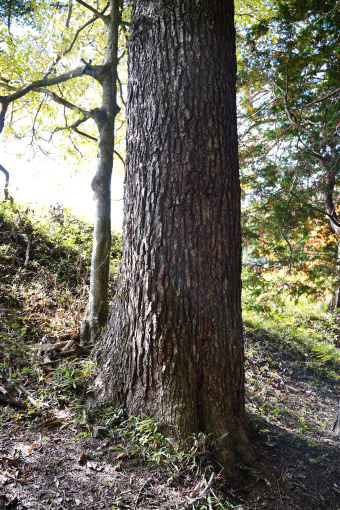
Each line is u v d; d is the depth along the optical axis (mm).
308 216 7570
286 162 6492
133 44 2975
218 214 2791
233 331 2883
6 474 2193
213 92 2785
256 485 2520
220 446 2609
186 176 2693
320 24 6293
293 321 7688
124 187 3047
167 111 2725
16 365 3578
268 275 8227
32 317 4762
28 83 5316
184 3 2768
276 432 3289
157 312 2703
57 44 6035
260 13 8312
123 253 3027
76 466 2367
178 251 2691
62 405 3018
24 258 6324
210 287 2752
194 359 2693
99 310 4320
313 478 2754
